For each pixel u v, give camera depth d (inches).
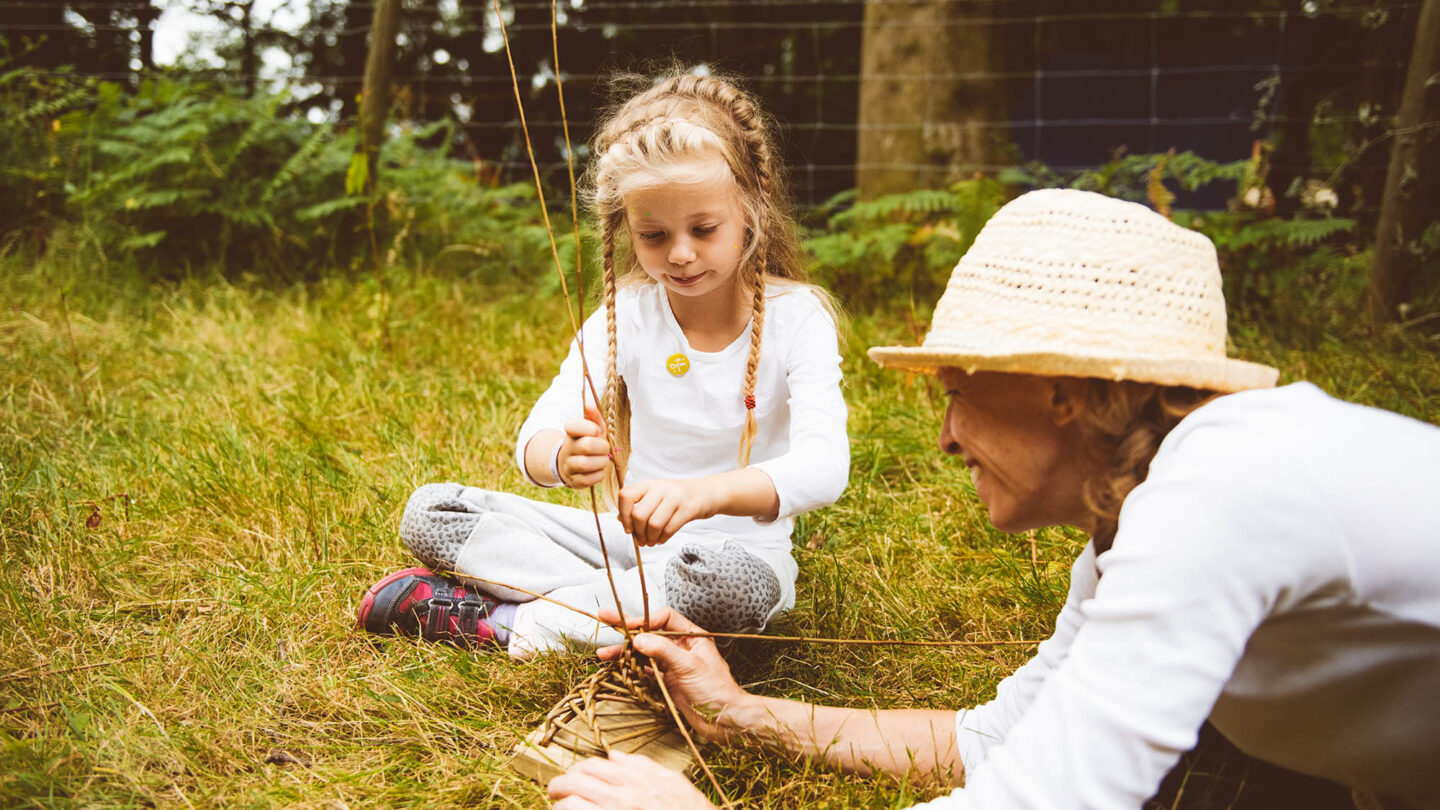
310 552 84.1
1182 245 42.5
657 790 50.9
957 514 93.4
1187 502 38.9
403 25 284.2
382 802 56.6
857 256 173.0
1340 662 40.9
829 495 65.9
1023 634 75.3
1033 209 44.5
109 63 266.1
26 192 185.8
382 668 69.1
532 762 57.2
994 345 43.3
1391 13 174.7
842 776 57.9
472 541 74.0
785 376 73.0
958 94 197.8
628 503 60.0
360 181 153.5
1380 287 147.1
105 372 129.0
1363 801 48.4
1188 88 227.3
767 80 274.5
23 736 60.7
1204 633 38.2
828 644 73.4
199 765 59.0
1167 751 38.7
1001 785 41.3
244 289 170.6
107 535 85.6
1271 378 43.1
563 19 284.0
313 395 121.4
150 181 183.3
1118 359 40.1
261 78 249.0
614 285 71.9
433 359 141.3
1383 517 37.9
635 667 60.9
